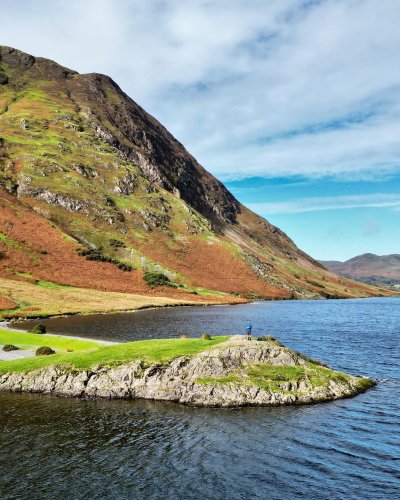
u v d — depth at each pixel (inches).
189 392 1483.8
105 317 4128.9
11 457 1024.9
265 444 1094.4
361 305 7411.4
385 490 863.7
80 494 856.3
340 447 1072.8
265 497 839.7
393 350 2544.3
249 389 1477.6
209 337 1911.9
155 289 6427.2
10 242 5989.2
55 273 5733.3
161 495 848.9
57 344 2311.8
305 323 4060.0
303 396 1464.1
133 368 1604.3
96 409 1392.7
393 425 1226.6
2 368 1761.8
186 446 1083.9
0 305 4042.8
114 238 7672.2
